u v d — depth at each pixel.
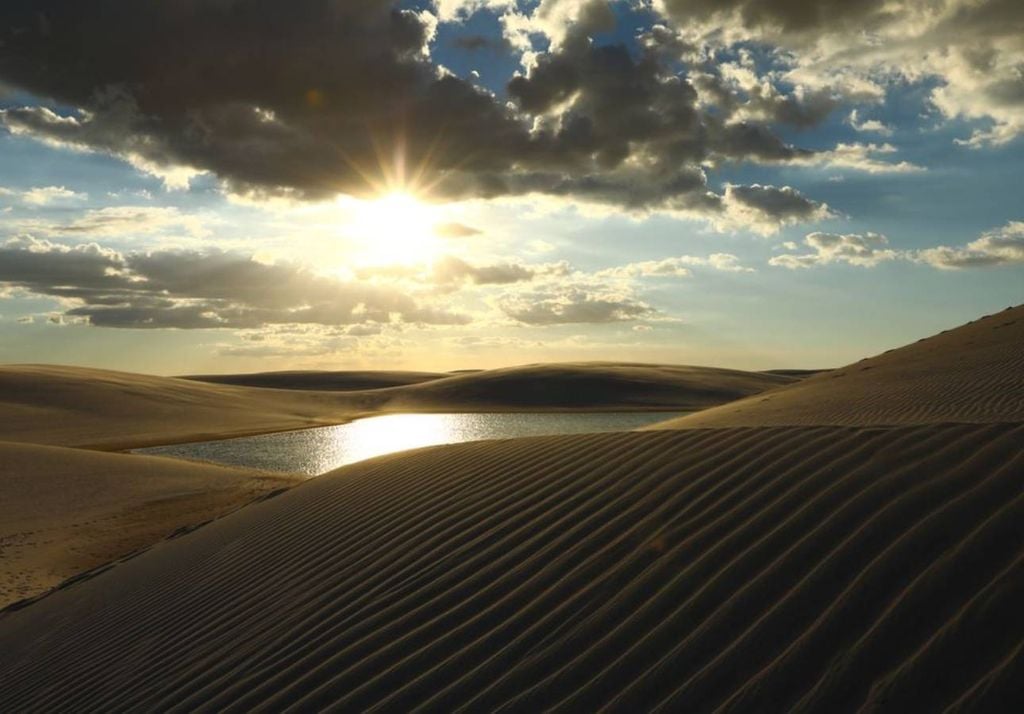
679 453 6.14
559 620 4.15
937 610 3.06
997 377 17.47
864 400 18.02
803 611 3.39
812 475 4.71
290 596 6.12
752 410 20.30
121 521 19.81
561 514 5.71
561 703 3.43
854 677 2.90
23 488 23.31
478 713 3.56
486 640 4.23
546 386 87.06
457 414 70.69
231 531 9.50
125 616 7.44
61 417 52.50
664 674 3.35
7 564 15.38
